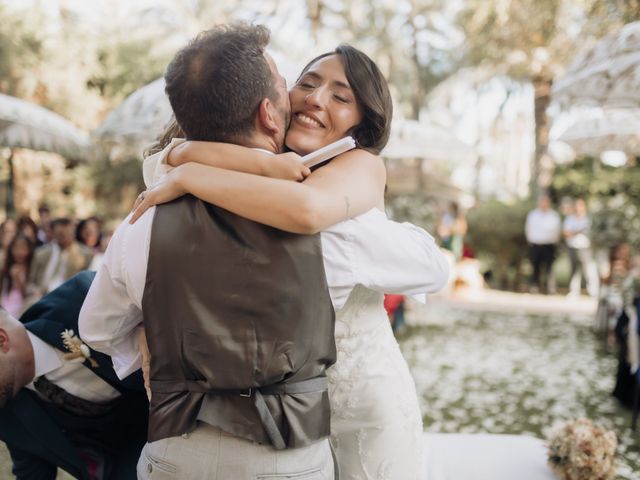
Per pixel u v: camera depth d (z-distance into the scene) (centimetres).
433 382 582
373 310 159
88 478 193
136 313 144
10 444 188
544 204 1249
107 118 482
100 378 189
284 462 124
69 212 1535
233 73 126
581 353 711
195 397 125
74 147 722
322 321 127
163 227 126
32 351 183
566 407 507
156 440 127
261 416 122
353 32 1952
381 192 142
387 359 161
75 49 1555
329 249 129
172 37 1744
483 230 1365
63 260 574
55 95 1505
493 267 1384
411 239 140
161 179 133
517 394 546
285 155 127
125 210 1630
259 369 121
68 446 189
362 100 154
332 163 138
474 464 251
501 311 1013
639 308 480
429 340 776
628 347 505
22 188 1511
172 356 125
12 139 695
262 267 122
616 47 355
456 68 2158
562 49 1362
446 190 1738
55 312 188
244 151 127
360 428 158
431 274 141
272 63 133
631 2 663
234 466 123
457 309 1023
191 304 122
